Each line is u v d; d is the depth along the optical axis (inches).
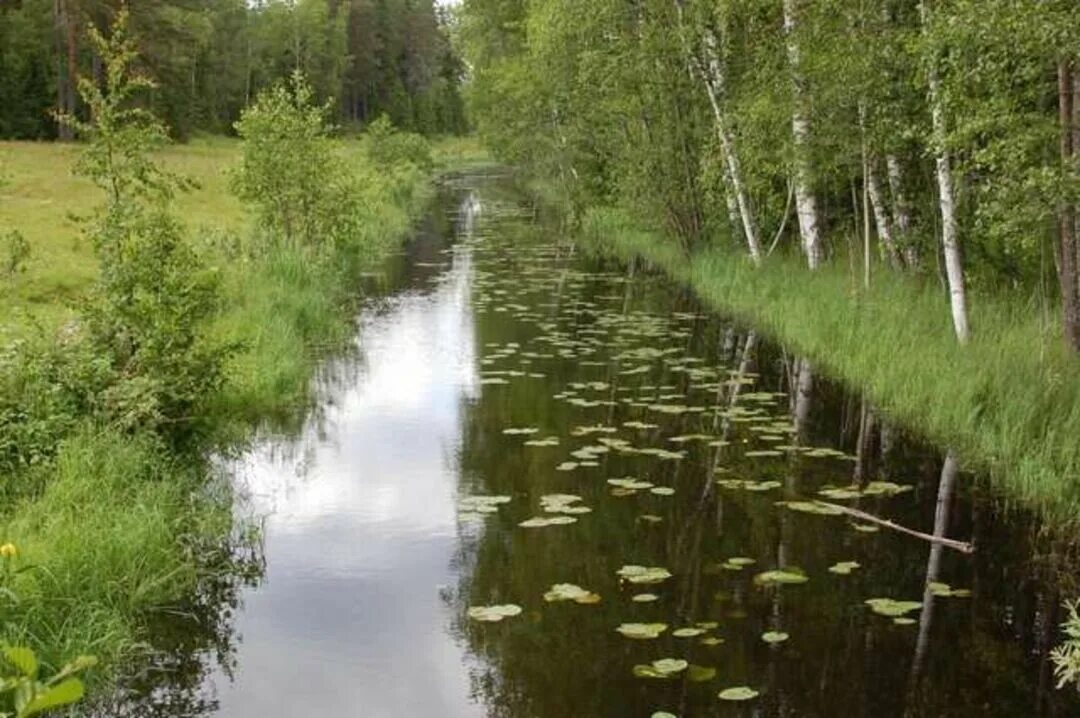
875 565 245.8
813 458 328.8
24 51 1815.9
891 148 471.2
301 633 214.5
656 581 236.4
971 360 373.4
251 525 270.1
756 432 357.1
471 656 202.1
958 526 270.8
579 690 188.5
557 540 262.2
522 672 195.6
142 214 359.9
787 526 270.5
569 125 1119.6
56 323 448.8
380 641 210.5
